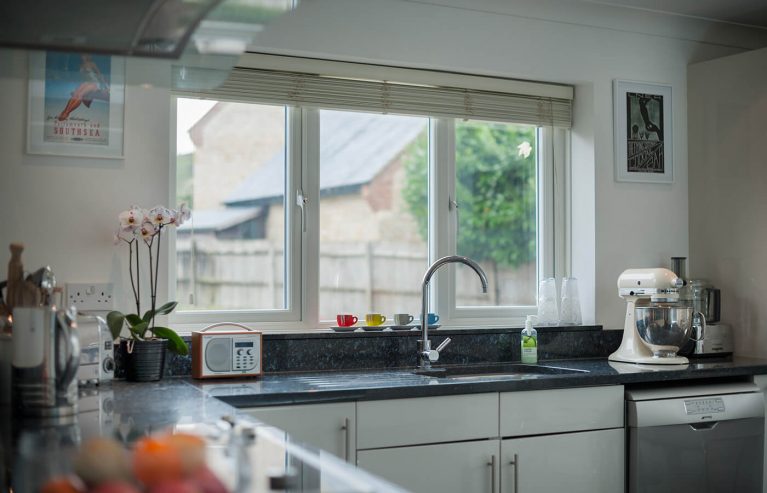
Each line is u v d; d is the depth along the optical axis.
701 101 4.07
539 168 4.00
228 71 2.05
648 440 3.15
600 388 3.14
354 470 1.27
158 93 3.03
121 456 1.21
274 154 3.45
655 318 3.46
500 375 3.45
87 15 1.62
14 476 1.30
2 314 2.31
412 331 3.44
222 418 1.87
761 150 3.82
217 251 3.33
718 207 3.99
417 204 3.75
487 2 3.63
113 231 2.95
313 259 3.47
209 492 1.12
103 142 2.94
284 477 1.21
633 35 3.99
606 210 3.89
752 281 3.85
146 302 3.01
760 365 3.46
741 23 4.14
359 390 2.70
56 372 1.94
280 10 1.59
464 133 3.84
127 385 2.67
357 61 3.45
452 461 2.84
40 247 2.85
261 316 3.37
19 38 1.79
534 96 3.90
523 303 3.97
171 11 1.59
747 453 3.38
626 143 3.95
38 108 2.85
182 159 3.27
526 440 2.98
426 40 3.51
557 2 3.74
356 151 3.60
